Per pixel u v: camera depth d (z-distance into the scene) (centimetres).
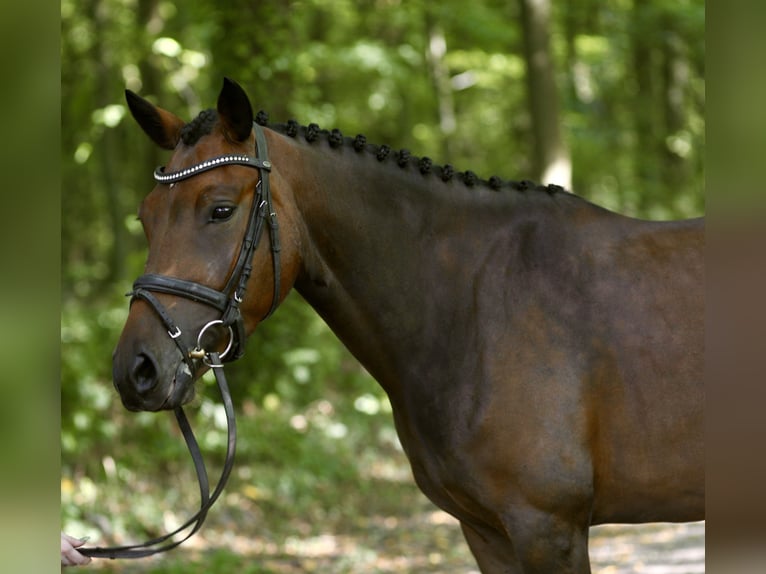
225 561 818
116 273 1647
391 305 398
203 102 1555
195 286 350
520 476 380
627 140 2309
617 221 417
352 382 1401
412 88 2166
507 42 2139
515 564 415
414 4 2019
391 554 898
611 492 391
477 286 400
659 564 794
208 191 357
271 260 369
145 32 1439
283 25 1195
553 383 382
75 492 896
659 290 395
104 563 795
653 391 384
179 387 347
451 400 392
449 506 413
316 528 984
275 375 1198
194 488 998
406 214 402
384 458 1279
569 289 396
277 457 1118
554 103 1438
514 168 2473
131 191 1895
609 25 2166
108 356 1123
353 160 402
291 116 1213
